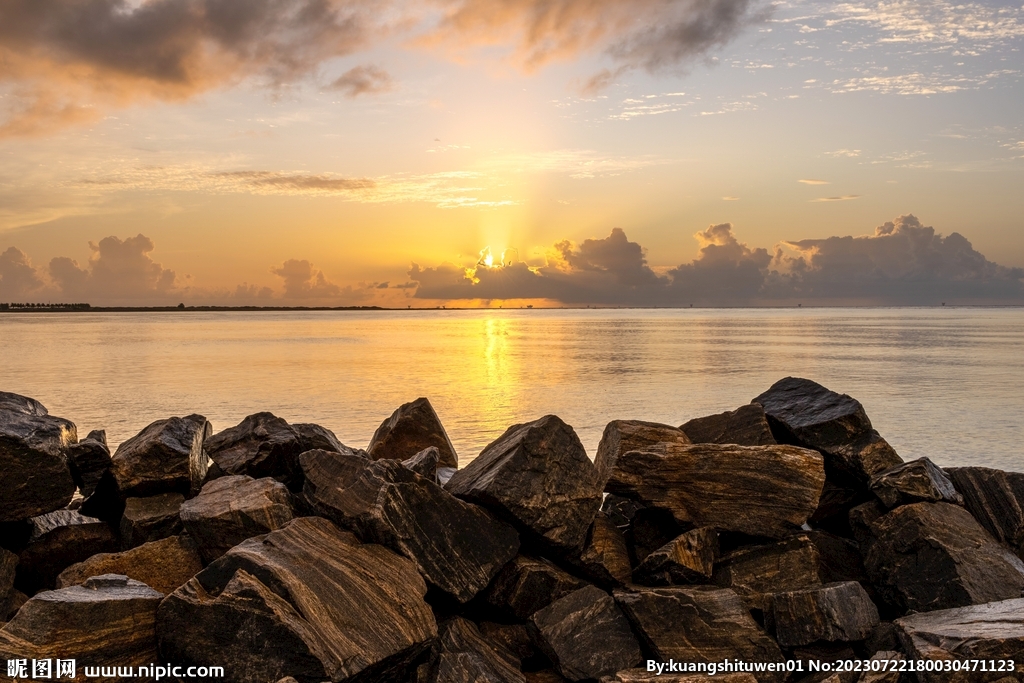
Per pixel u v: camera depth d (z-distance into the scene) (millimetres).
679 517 8445
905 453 34906
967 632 6922
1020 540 8938
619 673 6828
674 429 9484
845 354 119125
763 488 8414
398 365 99250
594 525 8320
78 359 112312
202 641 6207
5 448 7934
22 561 8422
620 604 7438
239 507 7656
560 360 108312
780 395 10797
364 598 6645
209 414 50562
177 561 7699
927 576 8055
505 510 7645
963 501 9180
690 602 7340
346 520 7324
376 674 6441
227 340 184375
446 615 7633
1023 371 85188
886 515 8562
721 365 97312
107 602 6309
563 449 8117
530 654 7602
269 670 6098
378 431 13383
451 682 6586
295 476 9852
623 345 152625
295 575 6535
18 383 74688
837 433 9703
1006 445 36844
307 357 117750
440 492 7504
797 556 8047
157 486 9312
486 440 37844
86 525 8867
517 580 7723
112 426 43719
